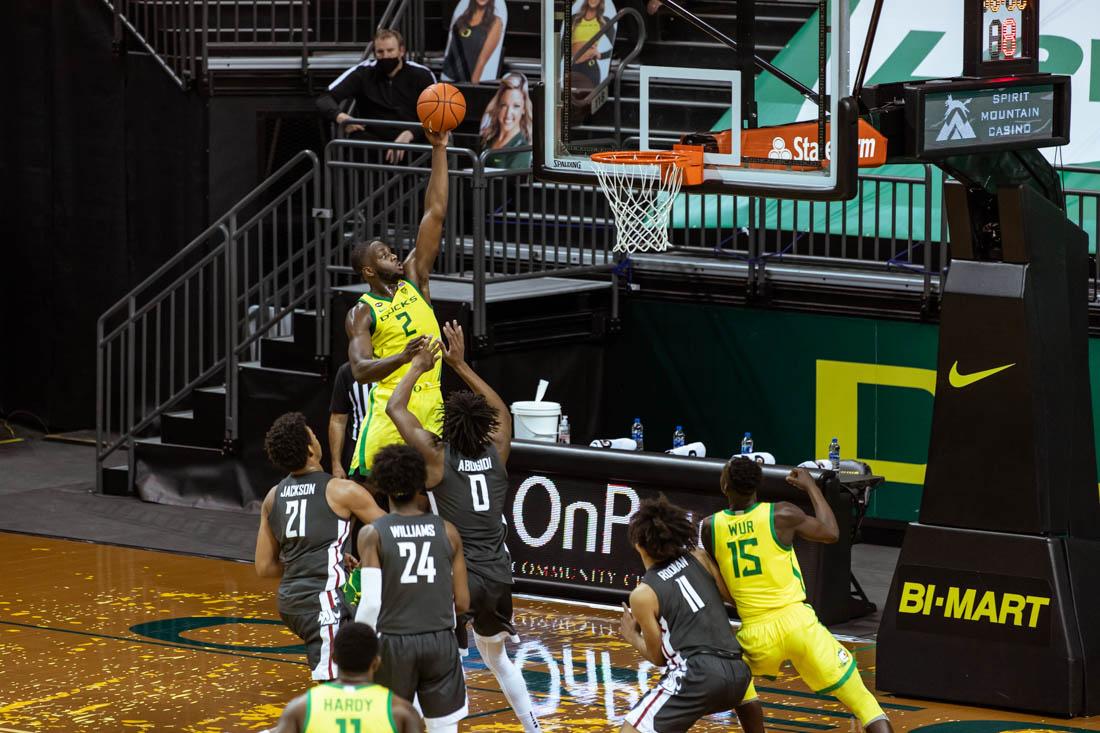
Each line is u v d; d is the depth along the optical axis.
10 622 17.14
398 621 11.33
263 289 22.53
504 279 20.55
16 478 24.66
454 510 12.78
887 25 22.58
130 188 26.00
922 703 14.55
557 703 14.43
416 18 25.44
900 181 19.73
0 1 26.89
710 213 22.97
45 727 13.72
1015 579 14.30
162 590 18.52
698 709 11.38
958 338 14.62
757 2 23.12
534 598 18.36
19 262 27.48
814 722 13.98
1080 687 14.11
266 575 13.46
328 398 21.39
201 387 25.52
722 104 16.25
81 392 27.20
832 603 17.02
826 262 20.67
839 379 20.58
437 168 15.62
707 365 21.61
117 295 26.47
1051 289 14.63
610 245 23.09
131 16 25.91
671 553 11.55
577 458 18.00
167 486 23.05
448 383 20.33
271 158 25.11
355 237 21.27
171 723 13.84
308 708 9.06
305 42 24.64
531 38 25.42
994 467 14.45
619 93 20.56
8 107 27.12
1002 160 14.25
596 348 22.22
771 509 12.23
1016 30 14.25
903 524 20.39
